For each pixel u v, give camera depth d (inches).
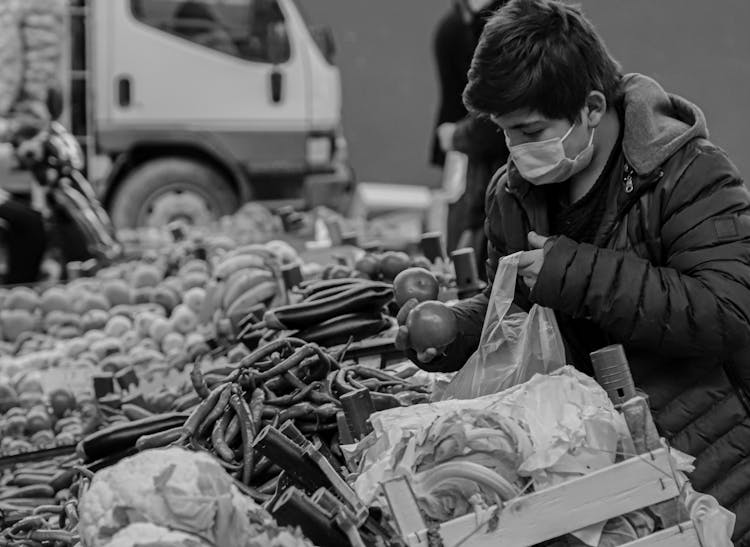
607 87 139.8
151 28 657.0
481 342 151.6
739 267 134.9
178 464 117.0
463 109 362.9
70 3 647.1
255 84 670.5
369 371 181.9
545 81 134.8
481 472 121.7
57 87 413.7
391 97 995.9
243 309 252.1
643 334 135.6
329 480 129.0
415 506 120.3
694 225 137.4
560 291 137.3
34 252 416.8
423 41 987.9
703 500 127.0
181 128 662.5
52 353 302.8
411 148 999.6
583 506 122.6
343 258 281.6
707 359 140.9
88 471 178.5
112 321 318.3
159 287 335.6
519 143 140.8
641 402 126.2
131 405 233.0
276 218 486.6
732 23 893.2
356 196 631.8
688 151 139.7
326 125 683.4
